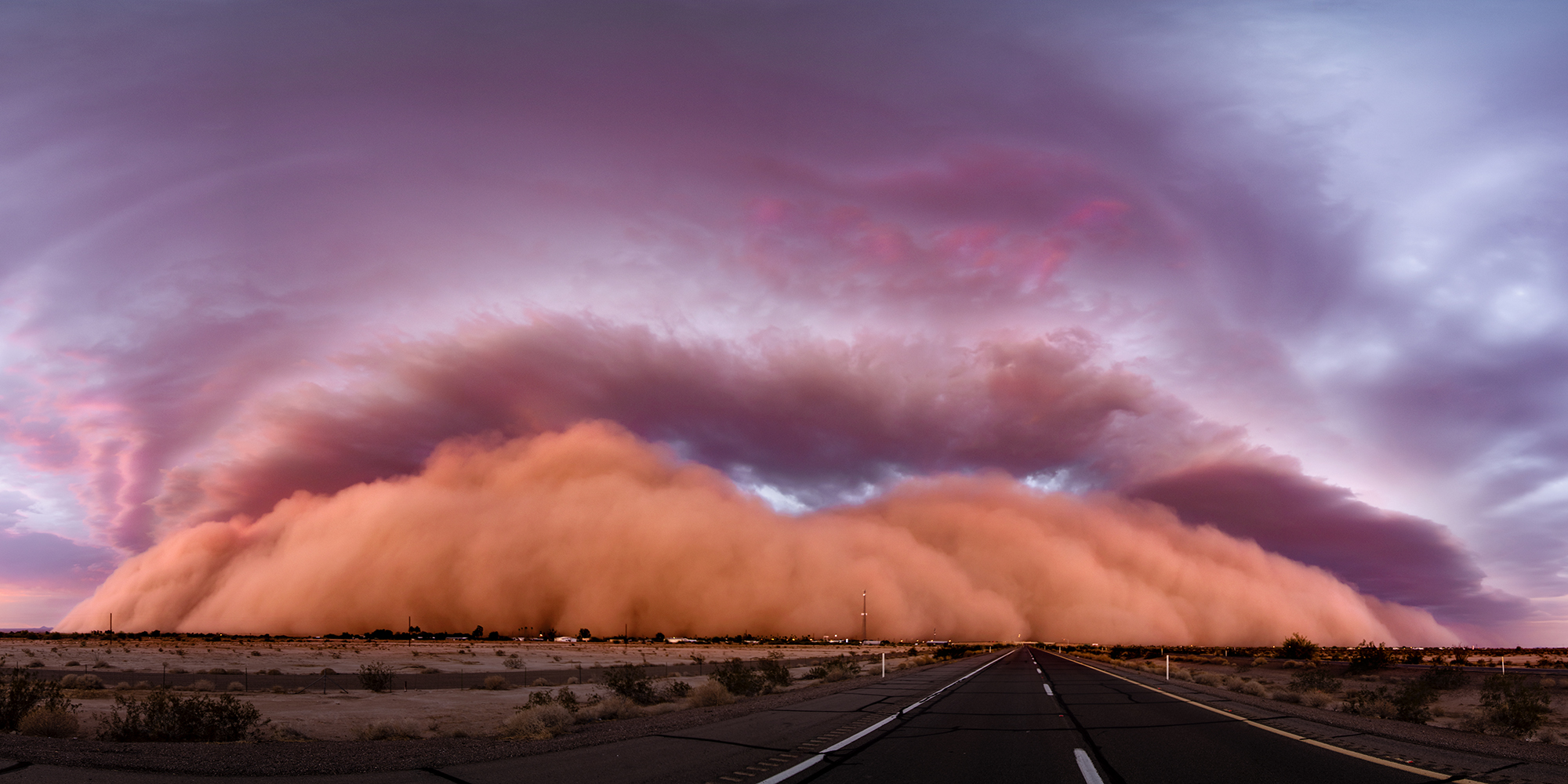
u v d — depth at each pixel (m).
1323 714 18.27
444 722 19.84
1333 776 9.24
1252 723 15.19
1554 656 121.44
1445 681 41.12
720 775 9.05
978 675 35.09
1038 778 9.02
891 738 12.48
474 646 117.50
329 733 17.31
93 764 9.20
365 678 33.16
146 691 28.52
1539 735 16.50
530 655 81.50
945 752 10.96
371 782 8.55
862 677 35.03
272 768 9.21
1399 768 9.83
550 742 11.94
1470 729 17.66
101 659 55.38
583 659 74.62
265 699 27.20
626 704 19.22
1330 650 127.25
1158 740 12.42
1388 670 58.44
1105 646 161.00
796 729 13.72
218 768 9.11
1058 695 22.59
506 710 24.05
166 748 10.73
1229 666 62.91
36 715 13.68
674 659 76.31
